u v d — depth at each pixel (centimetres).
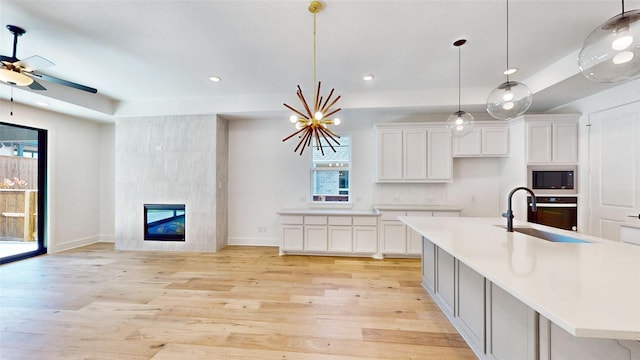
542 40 256
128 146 470
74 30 239
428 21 225
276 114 454
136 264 386
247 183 501
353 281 324
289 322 231
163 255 434
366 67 319
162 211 468
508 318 156
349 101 410
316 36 249
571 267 128
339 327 224
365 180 479
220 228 473
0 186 401
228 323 229
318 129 259
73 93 393
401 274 349
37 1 199
